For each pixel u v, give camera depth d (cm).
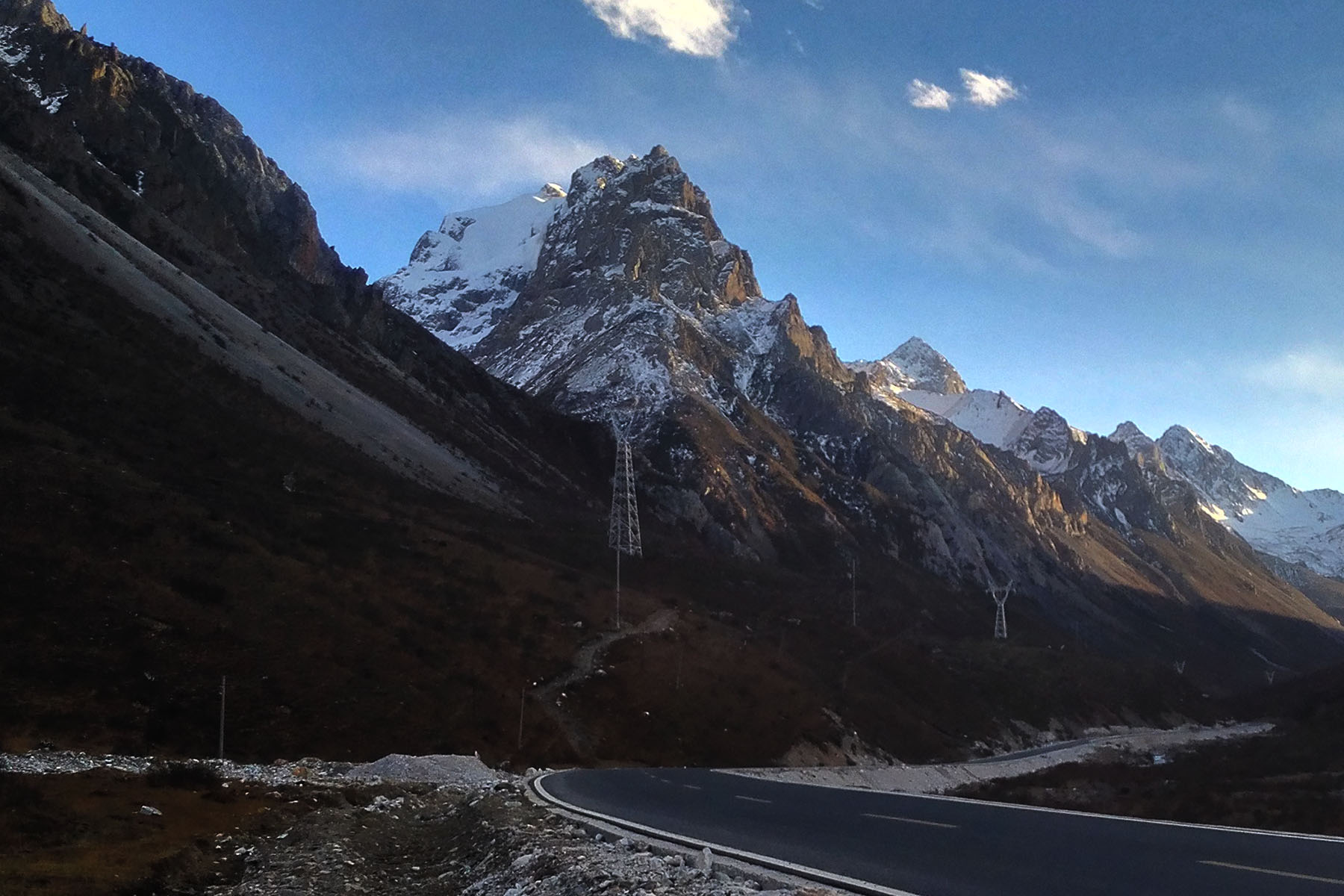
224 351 11388
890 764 8656
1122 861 1764
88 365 8881
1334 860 1767
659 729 7338
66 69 16762
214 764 3903
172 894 1938
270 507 8281
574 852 1858
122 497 6956
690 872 1652
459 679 6694
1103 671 16362
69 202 12275
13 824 2284
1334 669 19875
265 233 19125
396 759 4338
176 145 17988
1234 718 17725
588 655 8088
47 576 5678
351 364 15162
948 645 15700
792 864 1723
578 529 13912
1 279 9050
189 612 6006
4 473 6494
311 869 2075
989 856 1819
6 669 4784
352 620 6812
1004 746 11338
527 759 6072
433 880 2075
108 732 4578
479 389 19812
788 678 9438
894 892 1470
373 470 11225
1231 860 1766
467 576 8688
